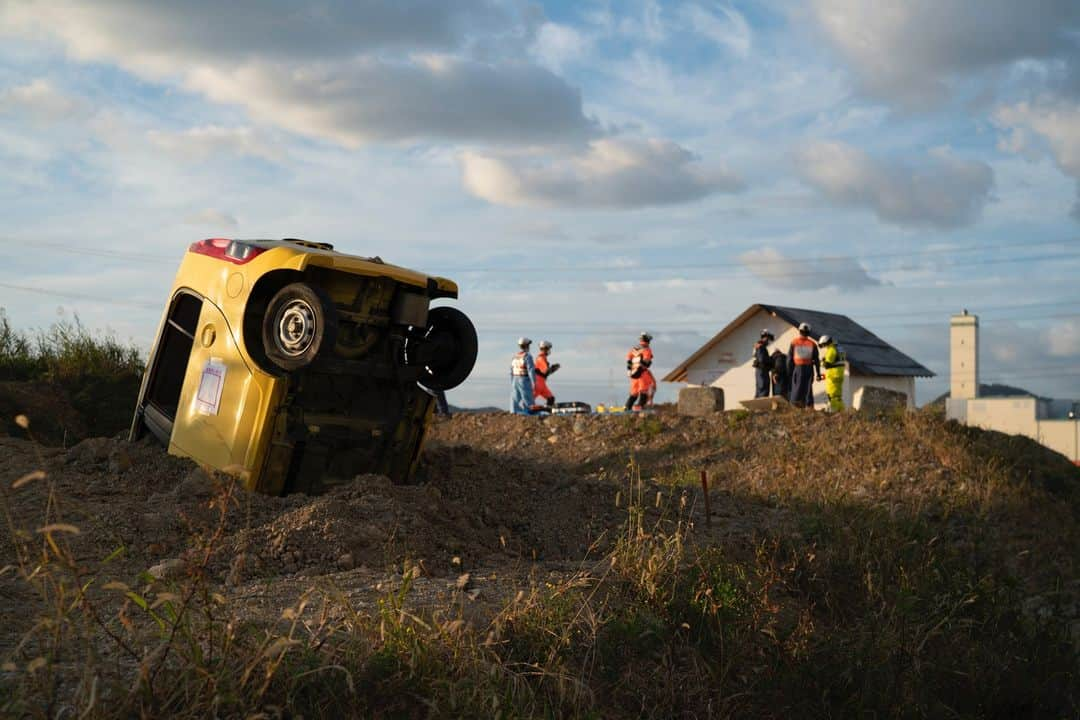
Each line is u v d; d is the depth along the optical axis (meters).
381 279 7.35
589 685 4.37
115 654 3.52
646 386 22.17
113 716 3.00
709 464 16.58
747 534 7.86
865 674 5.52
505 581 5.53
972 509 13.66
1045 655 6.94
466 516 7.52
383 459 7.57
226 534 5.80
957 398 55.00
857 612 6.85
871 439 16.55
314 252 7.07
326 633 3.95
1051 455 18.42
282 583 5.12
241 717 3.15
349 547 5.82
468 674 3.81
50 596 4.30
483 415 21.81
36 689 3.11
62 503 6.06
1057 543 12.59
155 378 8.04
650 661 4.85
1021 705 6.27
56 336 13.27
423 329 7.86
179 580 4.87
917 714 5.47
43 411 11.01
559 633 4.59
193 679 3.21
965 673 6.16
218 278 7.39
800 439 17.06
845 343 38.94
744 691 4.93
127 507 6.09
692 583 5.75
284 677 3.41
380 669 3.69
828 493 13.33
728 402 41.50
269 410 6.78
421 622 3.90
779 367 23.17
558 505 8.54
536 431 20.09
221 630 3.51
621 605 5.31
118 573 5.06
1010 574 10.09
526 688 3.93
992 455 16.31
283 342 6.87
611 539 7.67
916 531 9.49
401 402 7.66
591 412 21.64
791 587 6.94
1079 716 6.26
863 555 7.68
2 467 7.02
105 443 7.57
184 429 7.31
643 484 10.30
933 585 7.55
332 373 7.18
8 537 5.34
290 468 6.97
